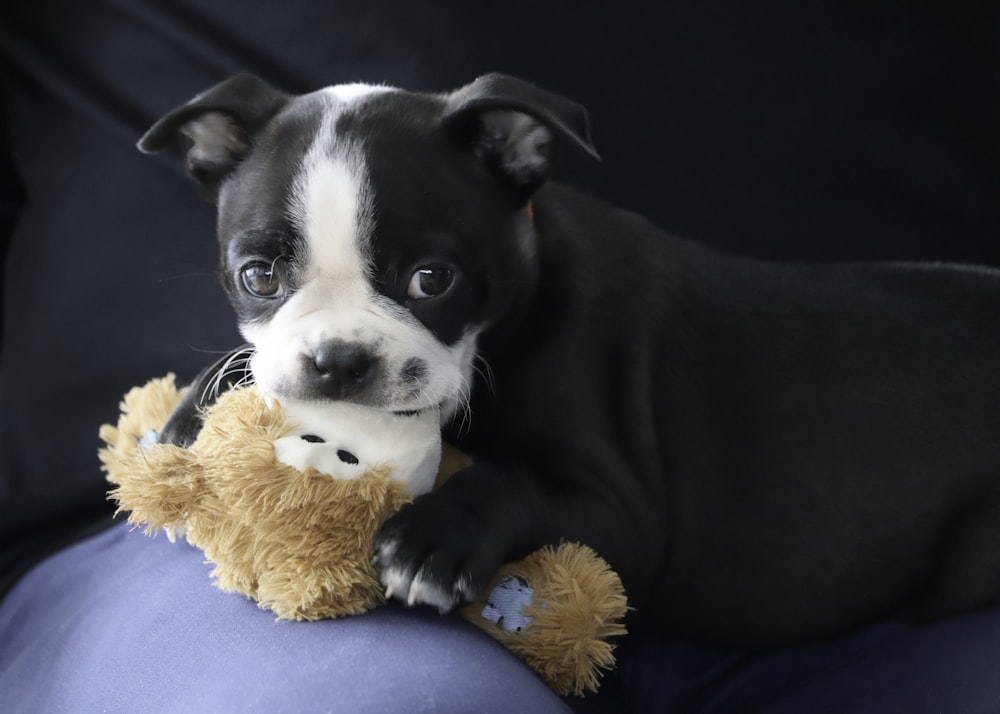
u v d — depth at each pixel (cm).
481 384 57
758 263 63
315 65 69
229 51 70
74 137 71
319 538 48
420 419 52
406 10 69
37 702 53
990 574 59
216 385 55
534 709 46
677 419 60
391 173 53
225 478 48
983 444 59
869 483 59
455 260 54
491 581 51
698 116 68
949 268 63
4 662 58
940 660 55
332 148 54
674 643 61
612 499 56
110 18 71
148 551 58
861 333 61
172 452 49
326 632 48
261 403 50
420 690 46
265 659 47
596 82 68
